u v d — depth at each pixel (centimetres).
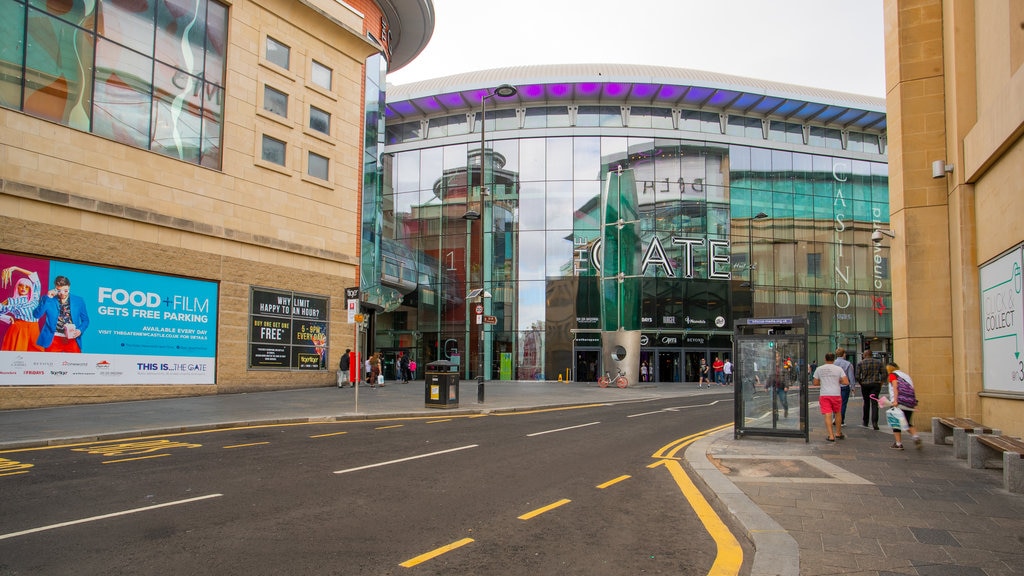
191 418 1512
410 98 4338
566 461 1030
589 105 4431
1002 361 1168
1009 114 1052
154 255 2038
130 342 1966
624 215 3775
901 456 1047
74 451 1075
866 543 559
